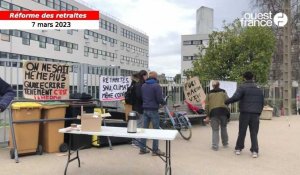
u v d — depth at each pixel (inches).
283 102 975.0
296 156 358.9
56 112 348.2
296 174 289.1
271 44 926.4
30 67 357.1
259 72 891.4
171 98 661.9
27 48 2198.6
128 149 375.6
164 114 489.7
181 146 407.2
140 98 357.4
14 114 327.0
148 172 285.1
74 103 371.2
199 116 569.0
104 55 3398.1
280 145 422.9
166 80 670.5
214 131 388.5
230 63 942.4
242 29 980.6
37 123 338.3
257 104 354.9
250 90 355.9
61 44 2600.9
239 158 346.9
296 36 1190.3
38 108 336.5
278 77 1063.6
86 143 372.5
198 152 372.8
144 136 232.8
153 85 344.2
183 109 598.5
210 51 959.6
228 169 301.4
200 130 550.6
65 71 374.9
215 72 940.6
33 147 336.8
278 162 331.3
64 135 364.5
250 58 919.7
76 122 369.1
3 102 233.9
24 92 354.3
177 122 465.4
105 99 423.2
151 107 344.2
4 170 283.6
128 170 290.2
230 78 892.6
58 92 370.6
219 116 391.2
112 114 436.1
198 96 594.6
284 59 978.1
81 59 2915.8
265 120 761.6
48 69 365.7
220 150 386.0
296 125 649.6
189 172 288.7
